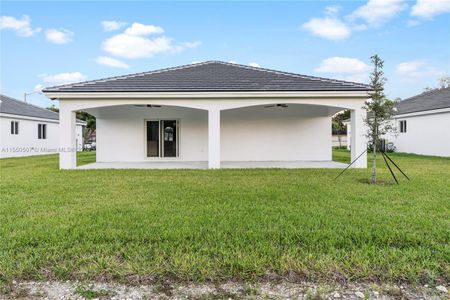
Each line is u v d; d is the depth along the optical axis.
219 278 2.81
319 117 15.38
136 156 15.04
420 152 20.03
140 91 11.10
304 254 3.24
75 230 4.03
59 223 4.38
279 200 5.85
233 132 15.28
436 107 18.09
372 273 2.86
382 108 8.20
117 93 11.08
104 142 14.94
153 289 2.66
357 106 11.48
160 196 6.28
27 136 21.84
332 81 12.15
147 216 4.74
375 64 8.28
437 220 4.46
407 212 4.94
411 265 2.98
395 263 3.03
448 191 6.71
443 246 3.44
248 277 2.82
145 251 3.34
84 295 2.57
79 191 6.87
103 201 5.83
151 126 15.12
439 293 2.59
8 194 6.51
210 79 12.51
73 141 11.47
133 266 2.98
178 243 3.58
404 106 23.48
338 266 2.97
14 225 4.26
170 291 2.63
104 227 4.20
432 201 5.72
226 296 2.56
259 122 15.33
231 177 9.06
